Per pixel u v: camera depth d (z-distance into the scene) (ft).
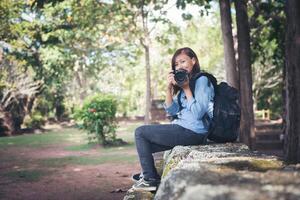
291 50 23.12
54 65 62.03
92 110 50.72
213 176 5.90
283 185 4.98
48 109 115.96
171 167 10.51
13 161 38.75
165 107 12.44
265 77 114.42
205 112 11.51
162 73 142.61
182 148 11.01
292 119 23.22
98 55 69.72
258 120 78.18
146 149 11.33
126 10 60.70
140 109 162.61
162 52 131.75
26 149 50.37
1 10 63.31
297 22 22.81
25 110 96.63
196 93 11.33
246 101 31.53
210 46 135.54
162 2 65.16
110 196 22.48
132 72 143.02
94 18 56.44
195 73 12.20
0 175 30.60
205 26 136.26
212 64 133.69
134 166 33.27
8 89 87.25
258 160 7.86
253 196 4.61
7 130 80.53
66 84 117.60
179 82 11.34
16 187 25.89
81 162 36.63
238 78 32.30
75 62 64.34
